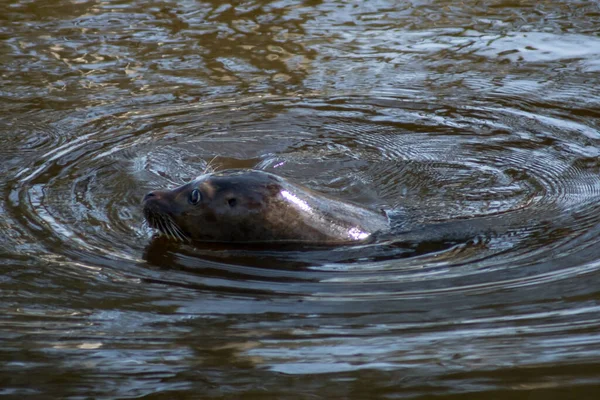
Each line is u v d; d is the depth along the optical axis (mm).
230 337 15008
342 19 38938
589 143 27000
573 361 13523
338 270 18797
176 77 32656
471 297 16859
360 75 33000
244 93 31406
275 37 36781
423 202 23078
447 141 27562
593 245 19516
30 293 17094
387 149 27062
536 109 29828
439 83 32250
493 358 13750
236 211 20469
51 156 25781
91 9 40062
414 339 14750
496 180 24500
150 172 24922
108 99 30578
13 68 33062
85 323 15703
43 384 13133
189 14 39438
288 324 15633
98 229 20969
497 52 35000
